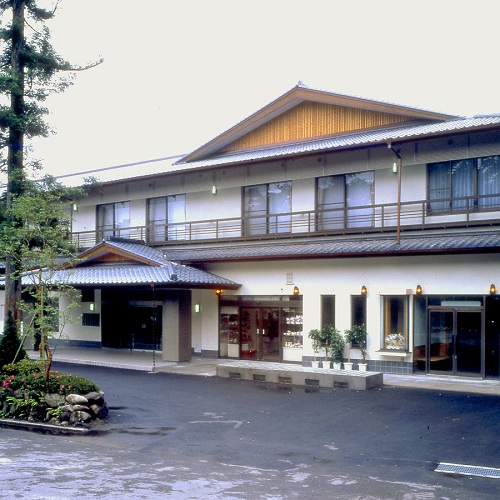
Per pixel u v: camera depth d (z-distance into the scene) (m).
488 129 17.80
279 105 25.61
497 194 18.72
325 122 25.06
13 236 15.13
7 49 18.08
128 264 23.72
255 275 22.95
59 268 16.14
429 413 13.53
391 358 19.59
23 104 17.72
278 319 22.47
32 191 17.20
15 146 17.88
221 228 25.66
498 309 17.97
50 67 17.70
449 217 20.06
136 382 18.30
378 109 23.45
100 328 28.53
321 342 20.77
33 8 17.77
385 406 14.34
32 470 9.21
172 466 9.67
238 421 13.04
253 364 20.22
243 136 27.30
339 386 16.98
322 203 23.23
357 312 20.52
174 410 14.19
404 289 19.39
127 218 28.97
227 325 23.84
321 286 21.22
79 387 13.45
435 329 19.08
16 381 13.99
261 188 24.86
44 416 13.30
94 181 21.42
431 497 8.09
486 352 18.17
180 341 22.48
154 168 29.62
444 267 18.78
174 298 22.55
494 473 9.34
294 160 23.66
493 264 17.94
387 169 21.62
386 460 10.08
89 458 10.16
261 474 9.22
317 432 12.02
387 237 21.03
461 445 10.95
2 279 28.89
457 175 20.17
